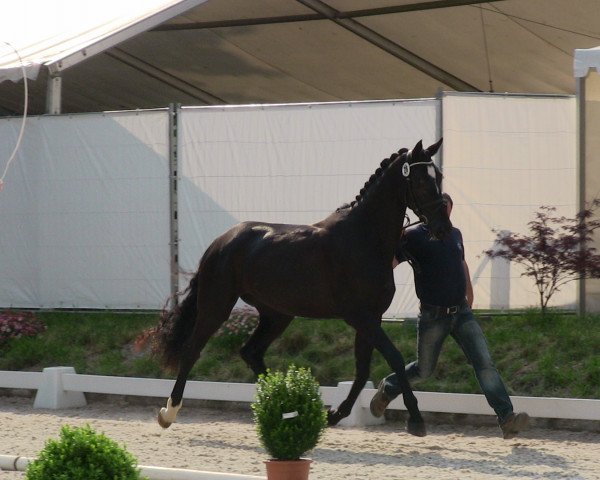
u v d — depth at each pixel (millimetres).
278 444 6887
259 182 13414
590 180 12508
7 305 14719
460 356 11164
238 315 12484
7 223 14695
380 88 20000
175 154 13758
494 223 12656
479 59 17781
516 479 7434
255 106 13406
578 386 10266
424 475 7613
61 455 5156
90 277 14219
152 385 11398
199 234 13648
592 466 7984
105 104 21844
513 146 12703
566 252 11781
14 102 21000
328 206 13156
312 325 12469
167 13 15195
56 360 13016
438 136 12656
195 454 8648
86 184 14227
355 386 9203
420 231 9117
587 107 12531
